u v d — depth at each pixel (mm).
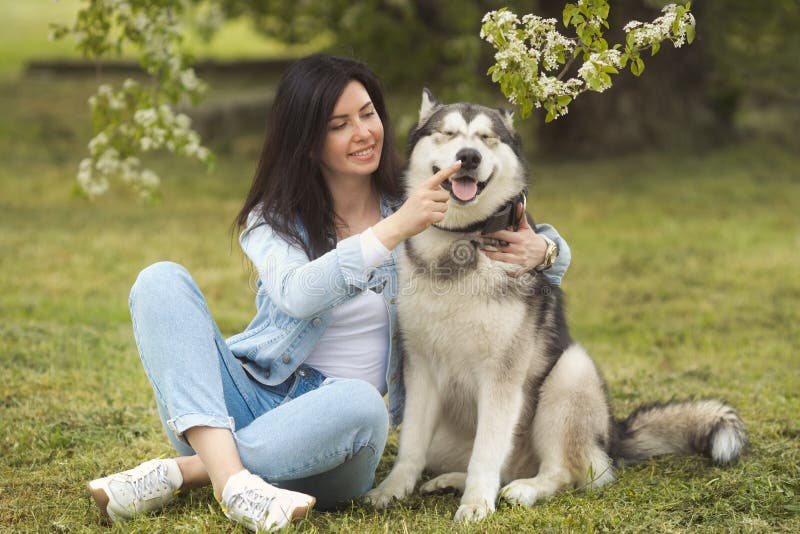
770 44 12969
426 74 12430
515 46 2783
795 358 5242
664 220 9680
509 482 3490
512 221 3127
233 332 5543
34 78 17500
